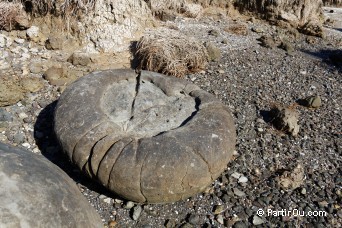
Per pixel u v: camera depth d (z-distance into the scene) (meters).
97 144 1.69
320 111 2.70
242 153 2.19
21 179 1.17
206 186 1.75
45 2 2.91
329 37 4.00
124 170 1.61
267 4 4.09
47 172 1.27
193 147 1.67
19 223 1.06
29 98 2.42
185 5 3.87
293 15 4.11
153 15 3.56
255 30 3.84
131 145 1.67
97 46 2.96
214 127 1.80
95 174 1.68
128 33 3.07
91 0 2.94
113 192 1.70
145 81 2.22
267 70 3.15
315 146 2.32
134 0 3.15
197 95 2.11
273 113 2.53
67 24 2.96
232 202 1.86
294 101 2.79
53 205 1.16
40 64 2.74
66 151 1.77
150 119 1.92
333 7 5.02
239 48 3.42
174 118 1.96
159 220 1.73
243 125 2.44
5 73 2.60
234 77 2.97
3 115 2.23
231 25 3.86
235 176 2.02
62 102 1.93
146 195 1.64
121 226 1.68
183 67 2.85
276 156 2.21
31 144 2.11
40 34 2.96
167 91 2.14
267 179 2.03
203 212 1.79
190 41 2.99
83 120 1.79
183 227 1.70
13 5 2.92
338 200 1.94
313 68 3.30
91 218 1.29
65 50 2.94
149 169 1.59
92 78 2.09
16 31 2.94
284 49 3.56
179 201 1.82
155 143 1.66
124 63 2.90
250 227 1.74
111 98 2.05
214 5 4.15
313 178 2.07
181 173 1.61
